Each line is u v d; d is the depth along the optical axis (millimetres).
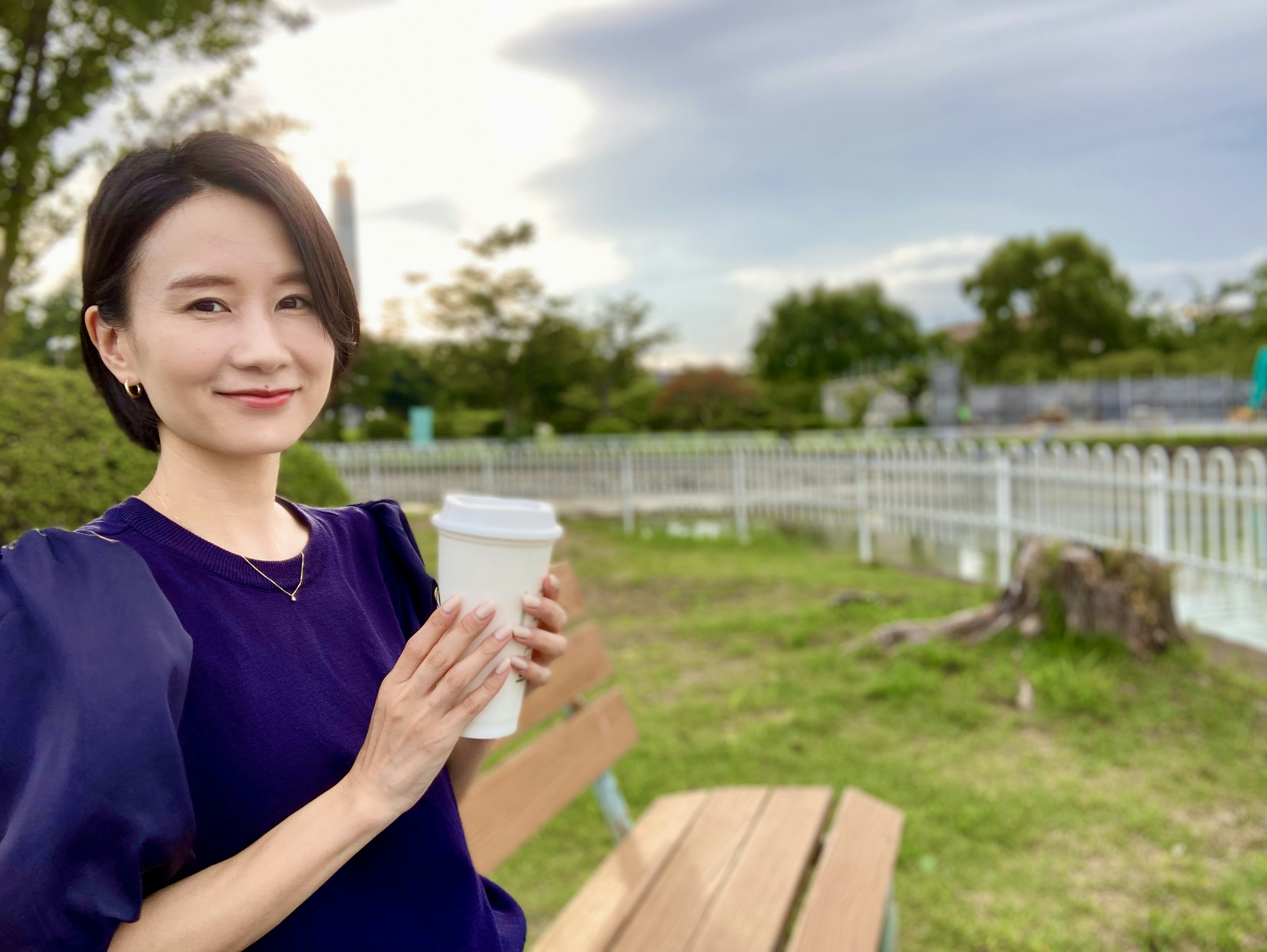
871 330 62875
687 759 4125
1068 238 58812
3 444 2516
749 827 2406
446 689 807
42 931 642
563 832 3547
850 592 7008
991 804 3635
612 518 13234
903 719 4531
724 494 12656
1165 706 4531
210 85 7977
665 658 5770
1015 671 5023
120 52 7289
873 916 2018
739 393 36812
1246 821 3512
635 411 39906
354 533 1068
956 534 8883
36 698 687
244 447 858
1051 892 3062
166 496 899
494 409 39094
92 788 660
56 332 7734
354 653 931
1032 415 43750
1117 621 5164
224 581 861
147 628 733
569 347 33156
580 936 1917
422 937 917
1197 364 49500
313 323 894
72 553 756
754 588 7848
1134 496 7086
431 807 958
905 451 9383
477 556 920
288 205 855
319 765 854
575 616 2387
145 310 837
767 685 5141
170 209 828
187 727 801
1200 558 6438
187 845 735
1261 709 4559
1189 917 2879
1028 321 60469
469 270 31672
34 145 7012
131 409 941
